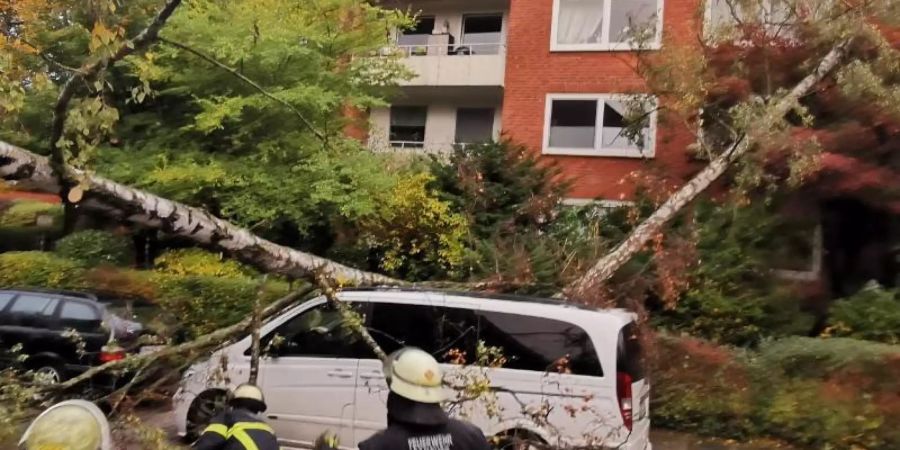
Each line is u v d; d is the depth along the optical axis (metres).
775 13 10.82
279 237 13.06
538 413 5.61
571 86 16.23
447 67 18.58
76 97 4.58
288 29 11.80
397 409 2.81
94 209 4.28
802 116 9.31
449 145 18.16
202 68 12.06
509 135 15.09
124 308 9.22
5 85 4.96
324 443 3.70
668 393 8.55
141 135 13.16
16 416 4.64
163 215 4.45
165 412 7.37
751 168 9.24
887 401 7.48
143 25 10.91
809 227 10.59
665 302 9.69
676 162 11.78
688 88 9.91
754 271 10.24
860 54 9.81
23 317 8.76
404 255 12.70
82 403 2.94
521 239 10.17
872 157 9.62
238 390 4.18
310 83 12.28
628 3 15.91
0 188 12.52
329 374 6.68
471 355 6.36
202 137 12.73
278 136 12.27
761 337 9.49
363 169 12.09
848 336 9.18
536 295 8.09
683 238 9.94
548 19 16.56
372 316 6.67
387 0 19.17
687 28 12.62
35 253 13.22
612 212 12.25
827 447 7.68
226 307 11.16
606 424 6.02
